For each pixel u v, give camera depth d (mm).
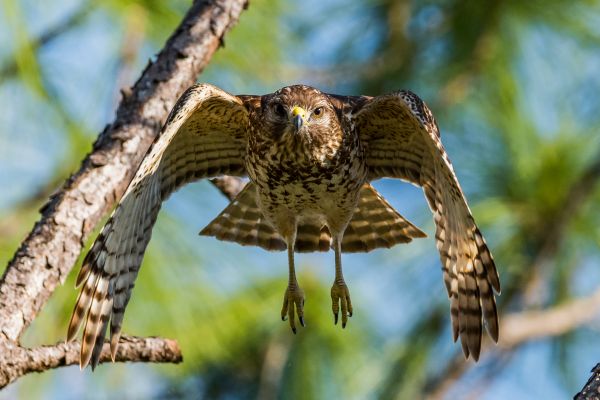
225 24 10375
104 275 9219
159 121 9852
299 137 10383
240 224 11258
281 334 13648
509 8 14180
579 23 14102
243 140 10773
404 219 11172
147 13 12094
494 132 13914
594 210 13641
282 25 13648
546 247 13547
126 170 9508
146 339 9148
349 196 10812
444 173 9773
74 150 11391
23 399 11914
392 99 10039
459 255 9750
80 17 11852
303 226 11172
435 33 14820
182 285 11859
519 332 13531
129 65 11875
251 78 13266
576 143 13664
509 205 13570
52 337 10930
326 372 13664
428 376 13844
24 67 10930
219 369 13844
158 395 13805
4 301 8648
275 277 13375
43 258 8898
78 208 9188
